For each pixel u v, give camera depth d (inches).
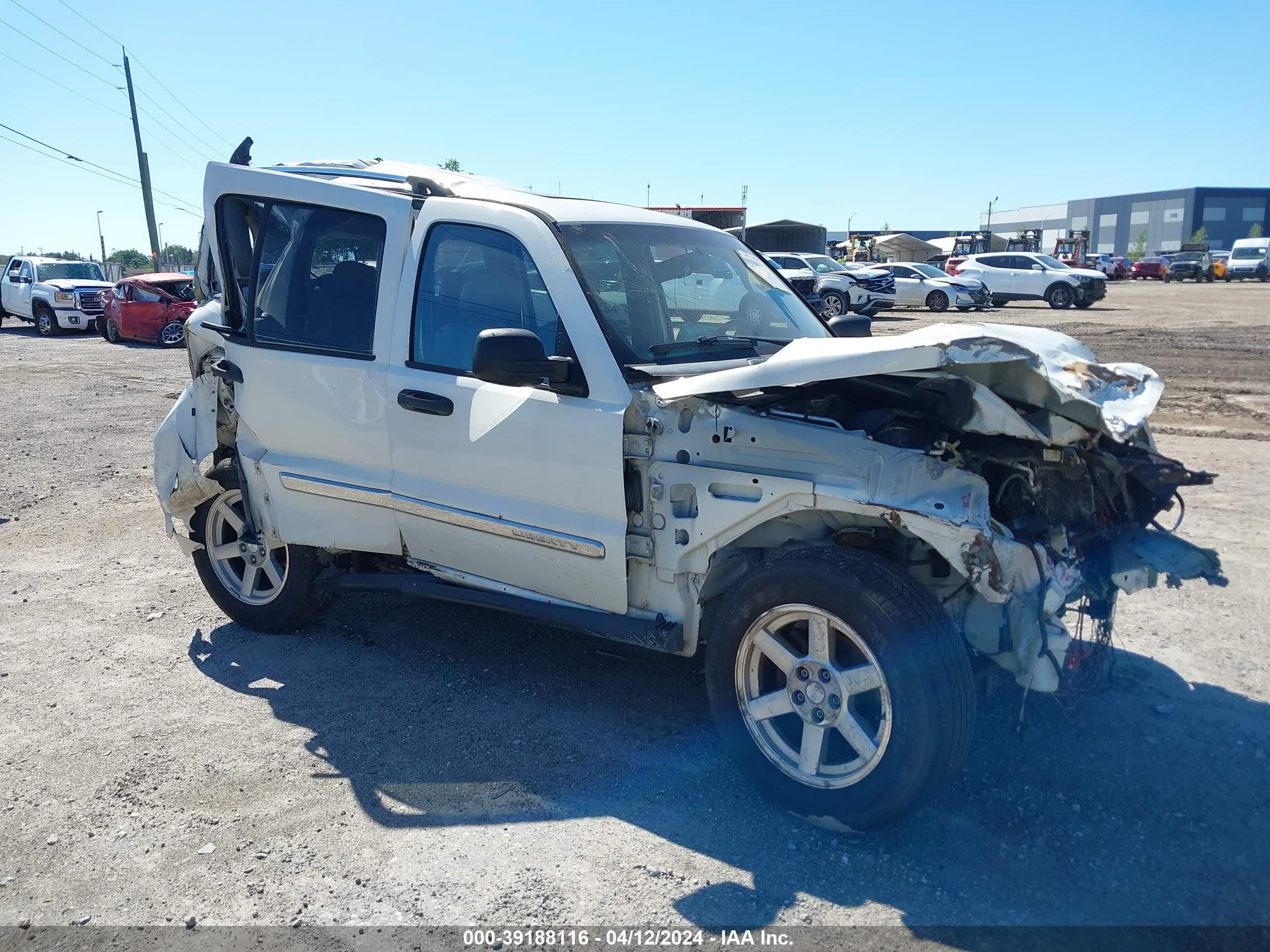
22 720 171.9
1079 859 126.8
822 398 146.6
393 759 156.6
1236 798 139.6
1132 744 154.3
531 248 160.4
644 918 117.7
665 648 147.5
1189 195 4945.9
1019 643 127.4
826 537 143.6
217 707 176.4
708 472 140.3
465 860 129.9
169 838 136.6
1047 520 137.2
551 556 157.2
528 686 181.3
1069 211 5920.3
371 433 175.6
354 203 180.1
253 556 208.5
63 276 1065.5
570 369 149.9
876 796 125.8
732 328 176.7
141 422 480.7
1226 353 663.8
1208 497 294.2
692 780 147.9
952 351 120.4
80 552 271.9
